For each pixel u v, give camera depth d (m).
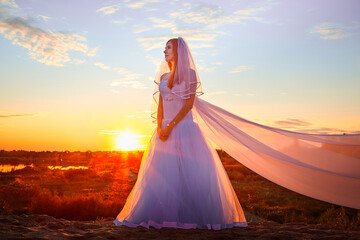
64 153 141.88
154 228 3.27
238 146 3.96
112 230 3.04
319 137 3.64
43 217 3.62
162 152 3.58
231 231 3.21
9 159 123.69
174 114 3.76
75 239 2.61
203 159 3.54
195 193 3.37
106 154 130.38
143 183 3.53
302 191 3.94
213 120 3.91
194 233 3.04
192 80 3.71
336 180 3.69
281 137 3.82
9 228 2.81
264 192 23.17
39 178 41.75
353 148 3.56
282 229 3.35
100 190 27.78
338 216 10.89
